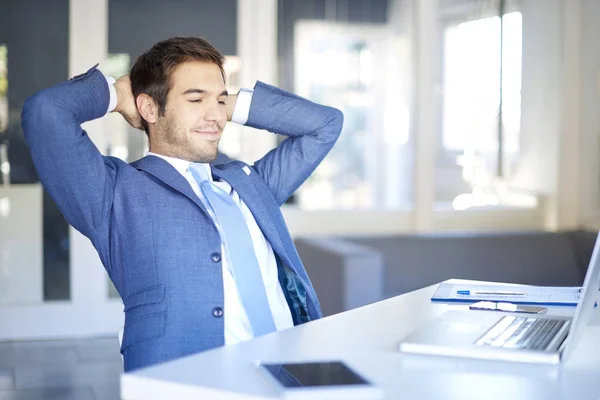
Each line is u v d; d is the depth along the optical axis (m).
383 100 5.29
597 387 1.23
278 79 5.08
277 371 1.26
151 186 1.95
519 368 1.33
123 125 4.83
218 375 1.25
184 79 2.01
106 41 4.79
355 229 5.30
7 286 4.80
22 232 4.79
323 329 1.59
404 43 5.30
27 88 4.71
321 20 5.13
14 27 4.67
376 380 1.25
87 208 1.89
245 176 2.14
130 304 1.87
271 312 1.96
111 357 4.45
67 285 4.88
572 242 4.85
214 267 1.90
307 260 4.25
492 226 5.55
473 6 5.41
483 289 2.04
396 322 1.67
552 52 5.57
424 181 5.38
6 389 3.86
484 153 5.51
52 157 1.83
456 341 1.44
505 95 5.52
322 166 5.23
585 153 5.63
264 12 5.02
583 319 1.46
